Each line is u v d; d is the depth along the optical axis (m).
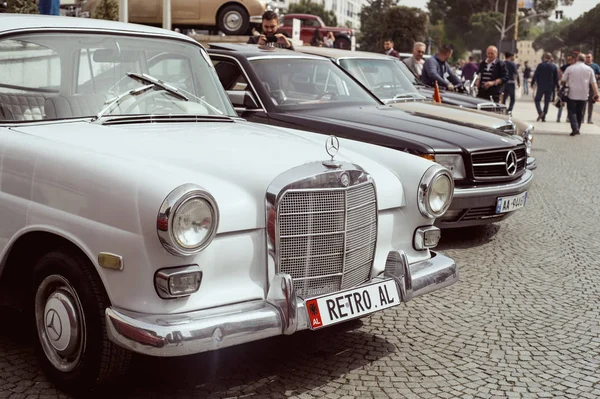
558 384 3.99
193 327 3.12
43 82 4.15
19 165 3.63
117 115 4.26
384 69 9.70
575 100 17.75
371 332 4.66
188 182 3.12
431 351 4.38
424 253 4.30
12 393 3.59
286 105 7.01
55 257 3.46
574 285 5.85
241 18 14.92
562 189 10.30
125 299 3.21
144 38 4.69
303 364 4.10
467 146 6.57
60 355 3.59
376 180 4.06
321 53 9.57
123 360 3.38
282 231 3.47
